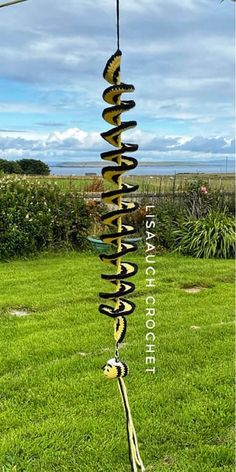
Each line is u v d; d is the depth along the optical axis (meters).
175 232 9.18
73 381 3.73
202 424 3.15
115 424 3.14
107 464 2.77
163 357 4.17
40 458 2.83
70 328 4.92
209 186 10.30
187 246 8.96
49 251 8.98
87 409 3.33
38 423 3.17
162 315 5.34
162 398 3.46
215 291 6.42
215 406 3.36
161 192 9.88
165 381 3.73
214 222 9.15
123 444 2.94
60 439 2.99
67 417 3.23
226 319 5.21
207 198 9.98
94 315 5.33
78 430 3.08
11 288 6.50
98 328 4.89
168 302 5.85
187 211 9.84
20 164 12.96
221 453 2.84
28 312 5.55
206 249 8.77
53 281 6.89
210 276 7.21
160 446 2.92
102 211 9.41
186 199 10.04
